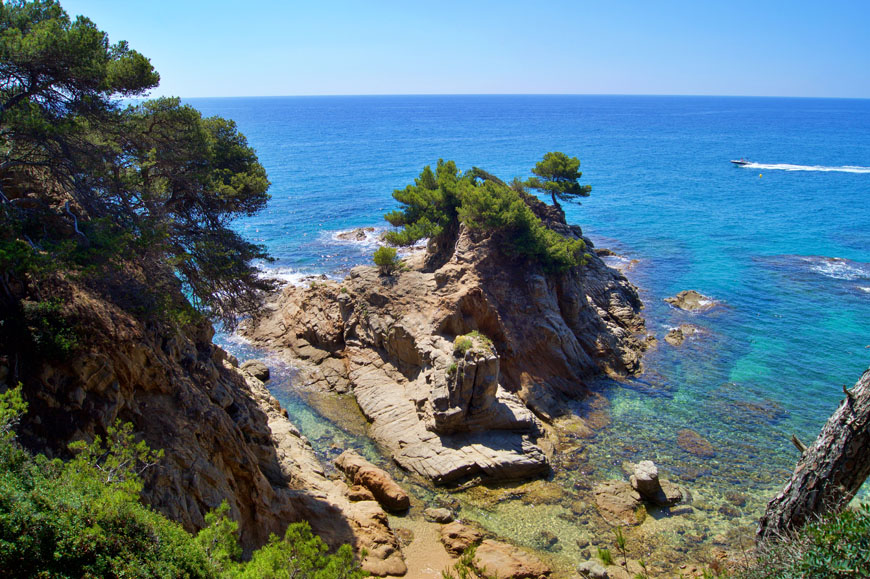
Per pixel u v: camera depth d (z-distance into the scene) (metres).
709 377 50.06
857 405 12.25
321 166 170.50
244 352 53.53
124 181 25.88
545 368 48.28
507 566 27.73
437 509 32.84
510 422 39.56
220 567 15.49
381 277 52.06
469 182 60.91
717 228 103.75
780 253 87.38
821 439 12.95
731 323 61.03
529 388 45.84
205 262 28.50
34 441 18.30
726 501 34.19
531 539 30.92
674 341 56.66
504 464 35.97
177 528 15.70
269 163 176.25
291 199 123.06
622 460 38.34
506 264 53.22
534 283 51.00
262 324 57.34
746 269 79.19
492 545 29.88
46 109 24.12
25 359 19.06
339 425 42.44
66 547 13.13
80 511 13.95
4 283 19.33
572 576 28.09
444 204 61.62
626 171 173.75
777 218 111.69
